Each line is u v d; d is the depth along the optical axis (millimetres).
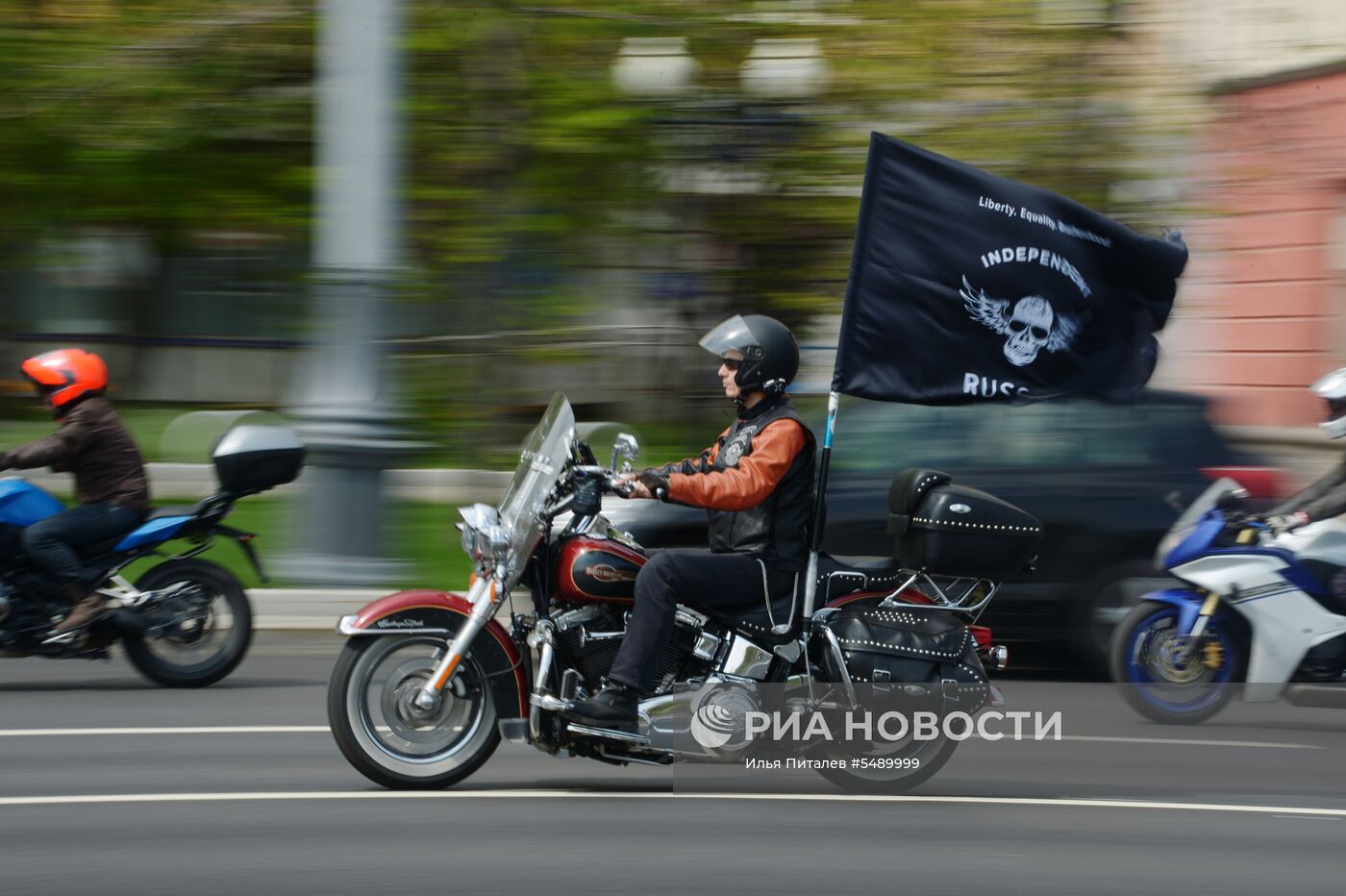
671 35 34438
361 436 27375
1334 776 17359
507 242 34219
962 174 16703
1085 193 34719
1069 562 22188
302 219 37156
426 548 30359
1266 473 22828
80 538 20875
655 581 15023
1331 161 35969
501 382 35500
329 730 18750
